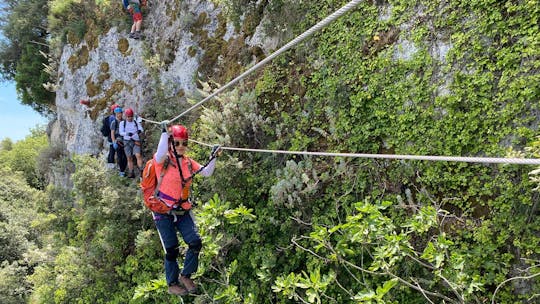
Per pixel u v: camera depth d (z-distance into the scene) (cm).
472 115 531
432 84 580
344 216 631
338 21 724
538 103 483
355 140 651
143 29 1303
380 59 644
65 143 1574
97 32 1420
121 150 1023
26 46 2109
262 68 860
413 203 568
